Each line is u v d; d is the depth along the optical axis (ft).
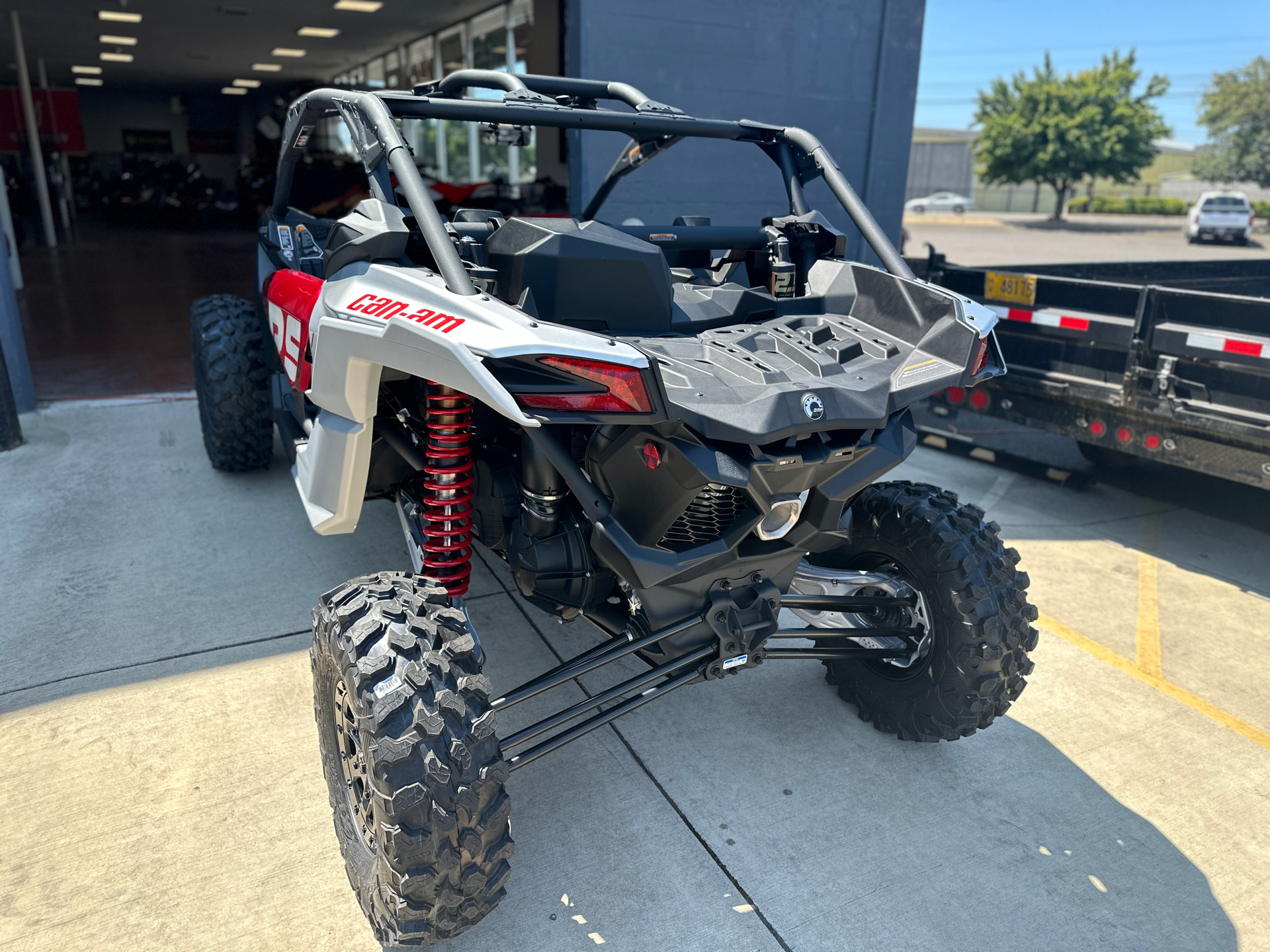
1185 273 20.10
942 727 8.57
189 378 22.26
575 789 8.40
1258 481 12.62
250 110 104.53
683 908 7.09
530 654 10.59
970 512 8.50
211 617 11.00
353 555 12.76
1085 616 12.21
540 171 43.93
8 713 9.09
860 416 6.61
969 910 7.20
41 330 28.12
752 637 7.47
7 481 15.12
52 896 6.94
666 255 9.67
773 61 20.48
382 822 5.66
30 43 63.87
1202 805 8.56
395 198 8.27
